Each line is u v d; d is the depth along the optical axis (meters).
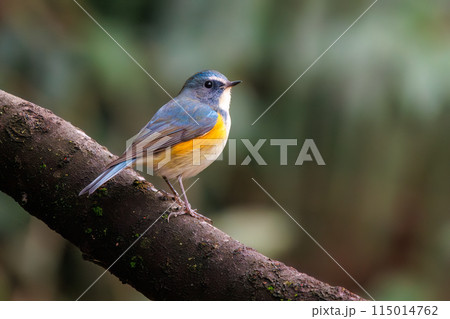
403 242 8.29
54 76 6.39
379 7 6.77
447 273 7.97
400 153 7.39
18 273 6.33
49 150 3.93
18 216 6.37
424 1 6.73
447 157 7.61
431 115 6.54
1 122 3.94
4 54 6.29
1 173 3.91
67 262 6.64
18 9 6.46
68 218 3.87
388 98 6.61
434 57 6.43
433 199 8.02
